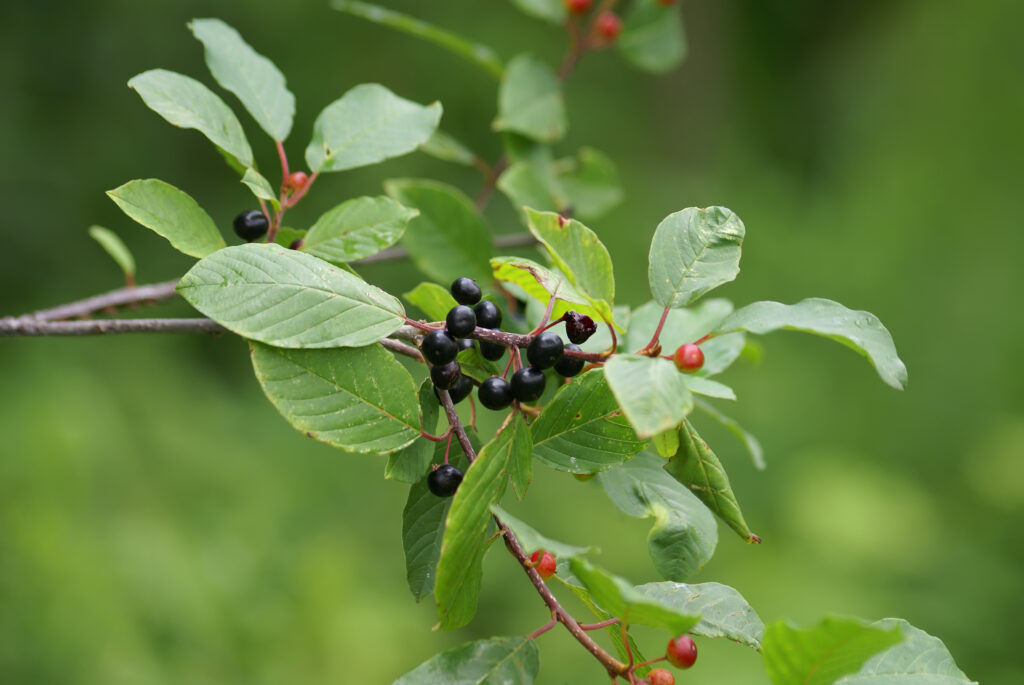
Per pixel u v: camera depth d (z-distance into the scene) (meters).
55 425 4.57
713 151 9.87
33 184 6.27
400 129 1.93
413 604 4.97
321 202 6.24
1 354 5.33
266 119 1.91
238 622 4.21
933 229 8.35
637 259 6.77
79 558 4.04
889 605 5.42
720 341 1.96
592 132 7.86
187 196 1.69
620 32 3.32
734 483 6.02
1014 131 9.03
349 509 5.37
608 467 1.55
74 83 6.60
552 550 1.24
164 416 5.37
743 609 1.52
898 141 9.68
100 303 2.41
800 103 11.41
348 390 1.43
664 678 1.38
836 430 6.78
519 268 1.57
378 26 7.05
